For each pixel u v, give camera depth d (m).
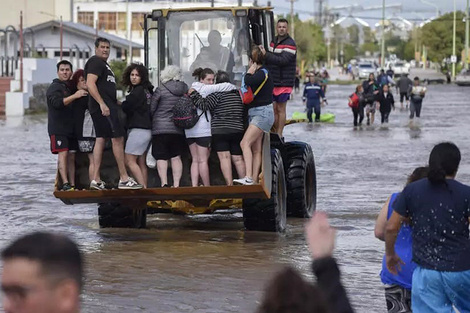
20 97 85.38
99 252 22.06
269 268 20.12
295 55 26.91
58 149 23.70
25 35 119.62
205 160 23.44
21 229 25.86
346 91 151.00
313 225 7.55
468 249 12.34
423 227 12.38
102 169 24.41
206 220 28.27
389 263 12.88
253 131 22.88
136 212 25.97
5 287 5.86
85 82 23.39
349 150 52.19
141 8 176.75
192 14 26.16
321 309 5.89
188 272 19.69
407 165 44.12
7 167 43.00
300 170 28.06
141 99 23.14
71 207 30.67
